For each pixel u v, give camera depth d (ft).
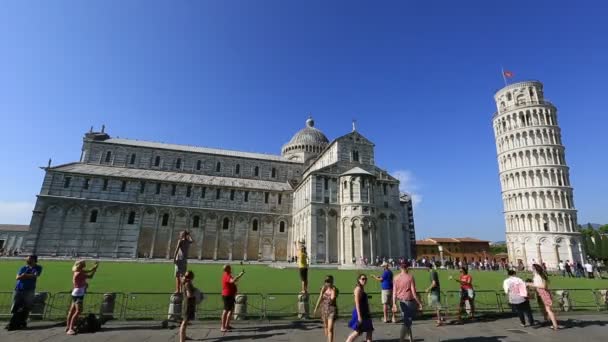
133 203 217.56
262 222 243.40
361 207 199.41
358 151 229.25
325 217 204.44
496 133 287.48
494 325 56.39
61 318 53.36
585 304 77.05
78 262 49.16
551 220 240.53
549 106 264.93
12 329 47.21
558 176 249.75
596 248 289.53
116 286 81.00
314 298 70.85
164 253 217.15
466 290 60.34
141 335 46.42
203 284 90.22
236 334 48.52
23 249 192.13
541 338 48.11
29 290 49.24
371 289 90.22
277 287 86.99
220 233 232.12
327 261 195.83
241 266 172.14
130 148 251.60
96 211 211.20
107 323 51.85
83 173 213.87
